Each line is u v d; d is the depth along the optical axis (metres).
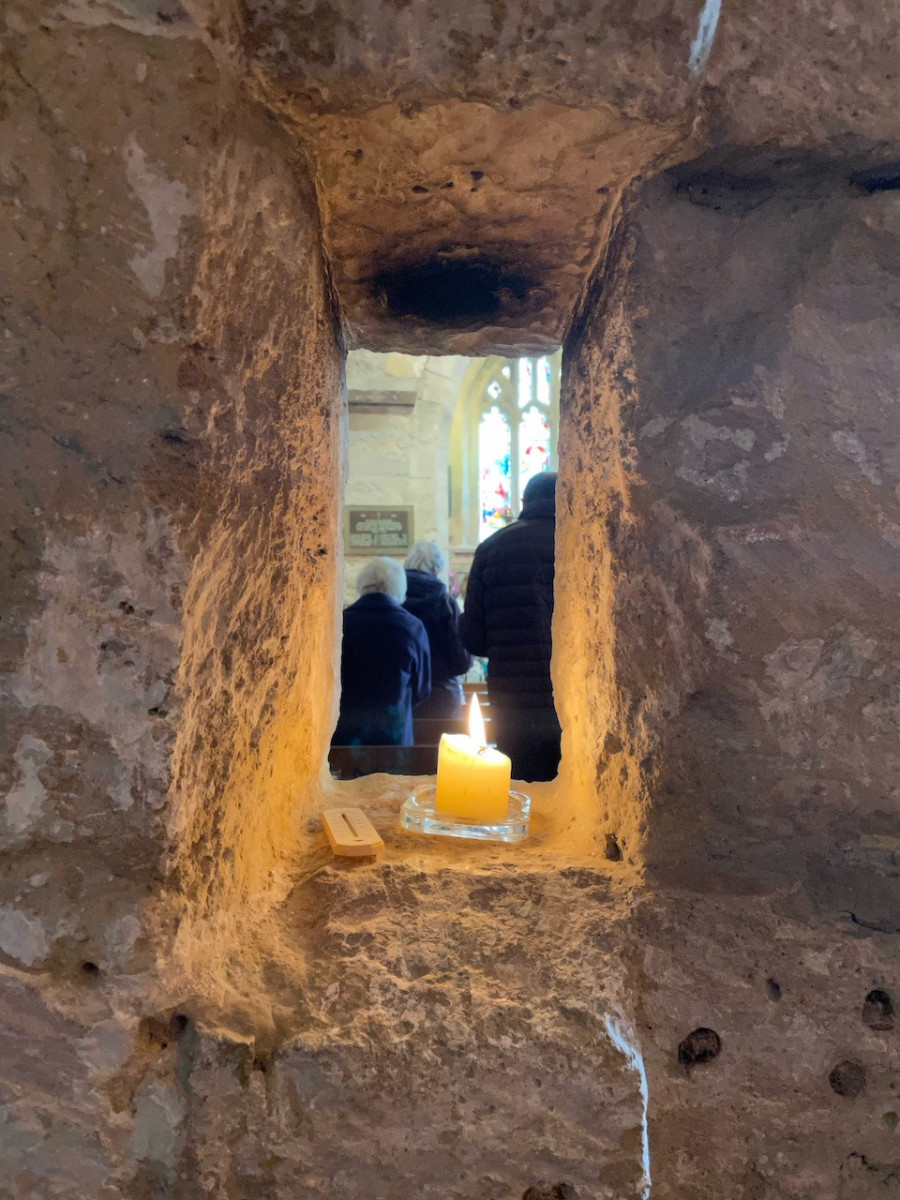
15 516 0.59
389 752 1.48
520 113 0.65
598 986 0.69
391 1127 0.64
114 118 0.56
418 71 0.62
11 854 0.61
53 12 0.56
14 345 0.58
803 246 0.71
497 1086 0.65
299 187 0.70
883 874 0.72
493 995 0.69
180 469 0.60
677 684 0.72
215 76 0.59
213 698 0.68
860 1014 0.69
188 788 0.65
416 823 0.92
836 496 0.70
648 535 0.73
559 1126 0.65
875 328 0.70
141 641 0.60
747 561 0.70
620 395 0.74
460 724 2.05
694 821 0.73
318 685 0.99
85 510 0.59
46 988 0.60
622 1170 0.64
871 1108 0.68
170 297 0.58
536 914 0.75
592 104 0.64
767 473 0.70
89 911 0.61
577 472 0.92
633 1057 0.66
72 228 0.57
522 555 1.74
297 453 0.80
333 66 0.62
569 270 0.87
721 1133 0.68
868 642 0.70
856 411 0.70
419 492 6.91
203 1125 0.62
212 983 0.66
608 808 0.83
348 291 0.92
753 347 0.71
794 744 0.71
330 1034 0.66
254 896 0.76
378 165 0.72
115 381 0.59
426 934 0.73
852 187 0.71
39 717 0.60
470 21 0.60
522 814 0.95
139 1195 0.62
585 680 0.90
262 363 0.69
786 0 0.64
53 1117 0.60
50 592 0.59
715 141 0.67
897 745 0.71
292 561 0.82
